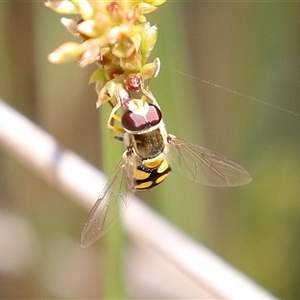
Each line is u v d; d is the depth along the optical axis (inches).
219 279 5.0
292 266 5.7
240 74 5.6
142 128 4.6
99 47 4.1
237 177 4.9
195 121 5.5
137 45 4.2
